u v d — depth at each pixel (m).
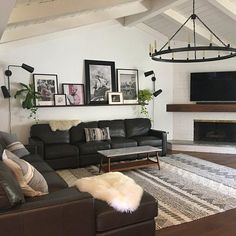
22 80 5.29
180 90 6.74
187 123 6.72
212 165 4.90
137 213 2.13
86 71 5.82
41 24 4.40
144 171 4.55
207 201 3.28
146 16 5.16
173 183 3.93
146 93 6.20
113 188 2.30
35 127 5.09
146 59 6.48
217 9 4.79
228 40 5.92
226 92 6.16
